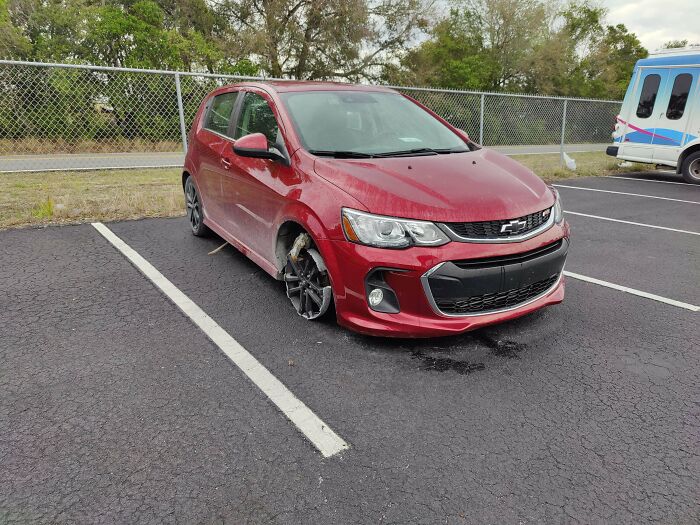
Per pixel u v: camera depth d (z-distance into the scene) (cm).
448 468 221
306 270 349
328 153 359
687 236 616
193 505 198
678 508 201
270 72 2584
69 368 293
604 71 3703
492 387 282
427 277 292
